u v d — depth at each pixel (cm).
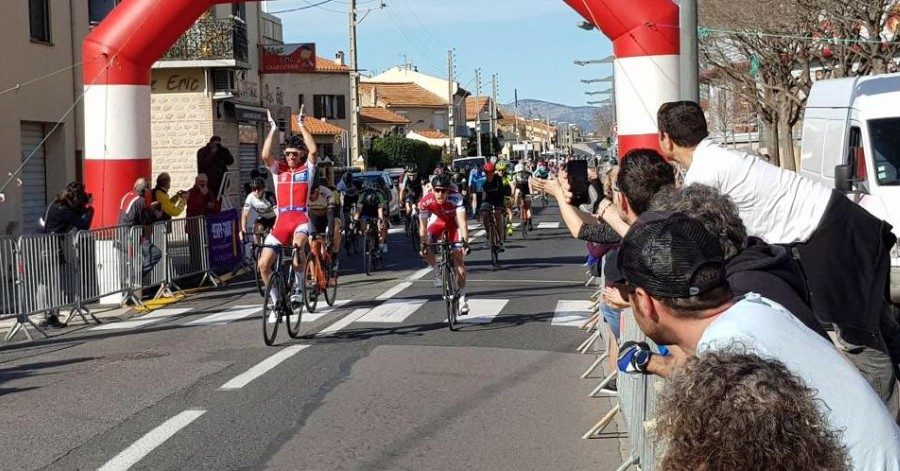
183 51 2903
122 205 1413
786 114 2736
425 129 9519
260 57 3425
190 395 787
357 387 810
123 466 598
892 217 1138
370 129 7756
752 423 181
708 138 475
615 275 549
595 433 659
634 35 1330
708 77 3216
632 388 579
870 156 1176
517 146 10050
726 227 344
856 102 1220
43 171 2247
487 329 1105
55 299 1187
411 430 677
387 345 1007
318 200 1338
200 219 1591
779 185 453
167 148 3025
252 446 640
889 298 485
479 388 805
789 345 249
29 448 641
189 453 625
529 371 871
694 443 184
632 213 464
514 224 2816
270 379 845
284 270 1055
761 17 2259
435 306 1296
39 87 2162
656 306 278
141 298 1427
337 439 656
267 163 1061
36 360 972
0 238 1094
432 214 1132
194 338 1080
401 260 2011
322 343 1028
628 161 462
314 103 6475
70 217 1249
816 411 189
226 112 3111
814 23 2231
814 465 181
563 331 1085
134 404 759
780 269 351
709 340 256
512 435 664
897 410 557
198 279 1616
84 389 819
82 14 2367
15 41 2058
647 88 1335
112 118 1421
